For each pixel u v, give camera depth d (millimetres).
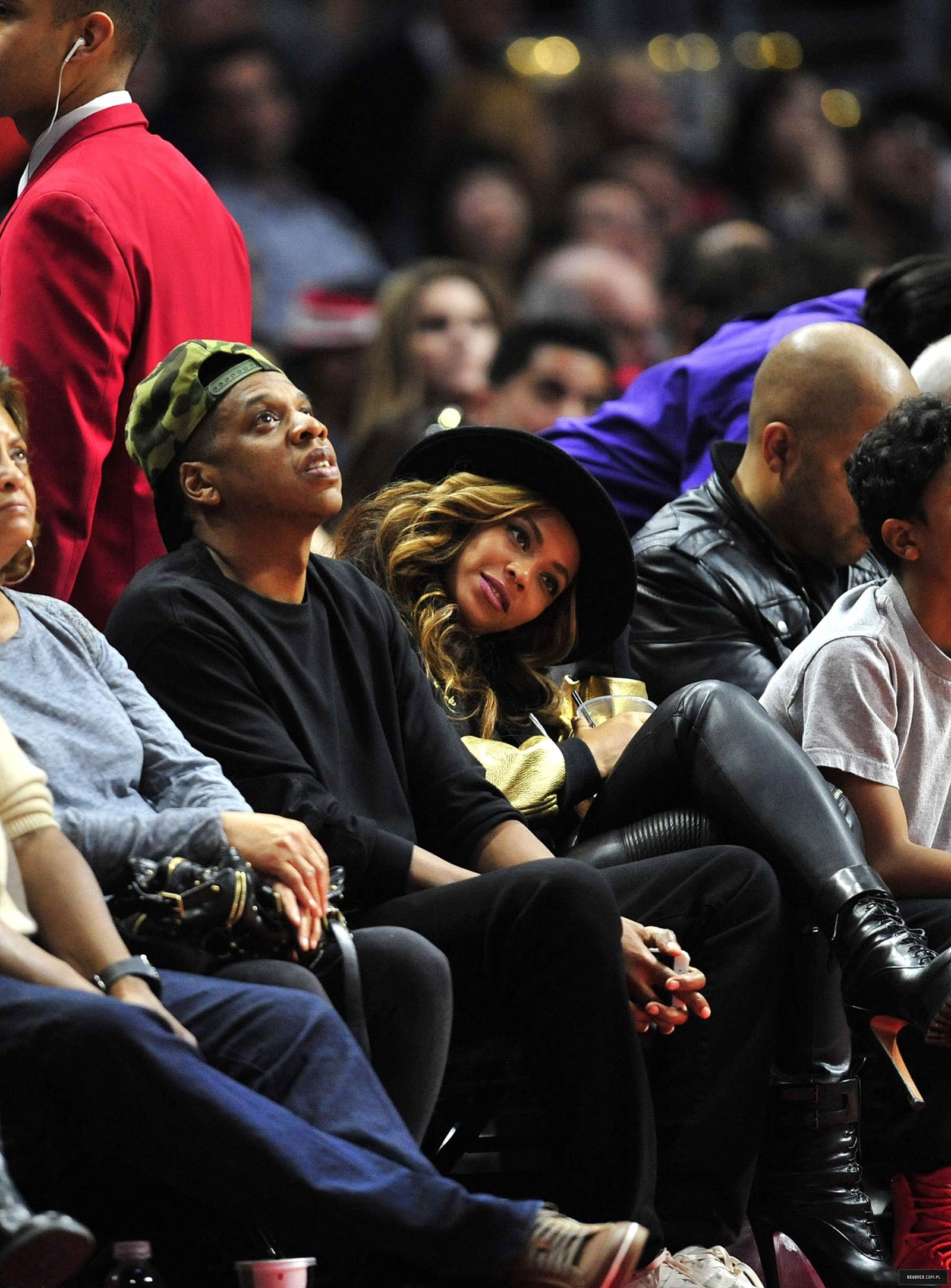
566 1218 8133
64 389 10578
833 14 33094
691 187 29781
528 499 11180
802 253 19984
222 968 8594
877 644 10773
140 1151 7688
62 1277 7047
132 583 9805
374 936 8742
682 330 19938
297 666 9742
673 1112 9695
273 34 30531
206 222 11523
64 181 10797
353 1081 8039
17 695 8969
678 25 33219
